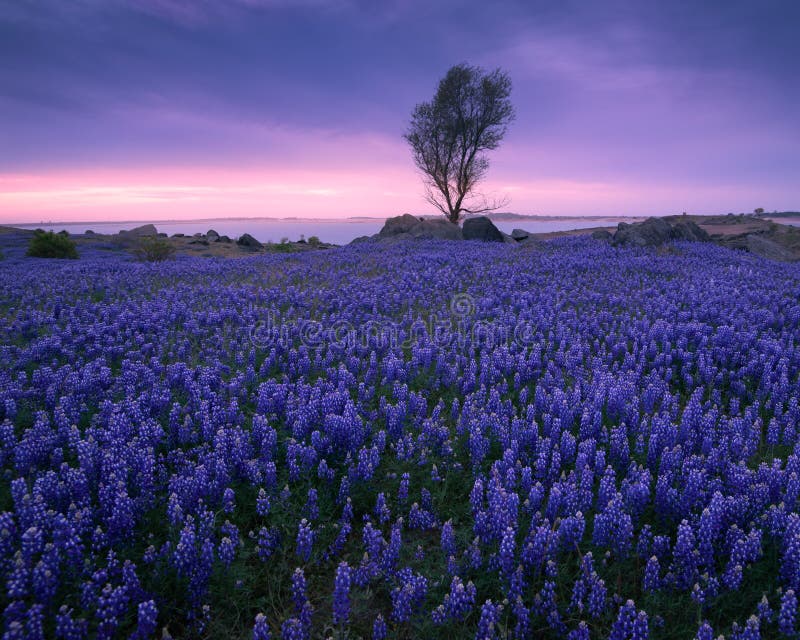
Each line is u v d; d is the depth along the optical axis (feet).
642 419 23.49
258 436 19.66
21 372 25.18
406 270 69.36
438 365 29.58
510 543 13.51
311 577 15.10
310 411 21.06
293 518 16.28
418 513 16.72
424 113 150.92
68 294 51.85
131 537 14.55
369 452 18.76
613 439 19.95
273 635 13.07
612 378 26.81
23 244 127.44
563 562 14.92
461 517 17.56
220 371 28.07
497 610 12.48
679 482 17.54
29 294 49.93
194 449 18.76
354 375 29.53
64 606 11.37
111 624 11.66
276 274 68.13
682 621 13.20
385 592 14.78
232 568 14.01
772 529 14.53
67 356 30.19
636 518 16.07
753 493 16.02
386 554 14.17
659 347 34.63
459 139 152.35
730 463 17.57
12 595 11.35
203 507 15.26
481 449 19.56
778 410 23.97
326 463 18.26
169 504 14.70
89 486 16.19
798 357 30.76
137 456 16.81
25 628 11.05
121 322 37.86
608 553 14.34
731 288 52.85
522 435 20.38
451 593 13.08
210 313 41.16
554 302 48.03
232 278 65.72
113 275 65.10
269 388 24.30
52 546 12.07
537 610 12.94
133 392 23.54
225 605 13.67
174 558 13.23
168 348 33.71
